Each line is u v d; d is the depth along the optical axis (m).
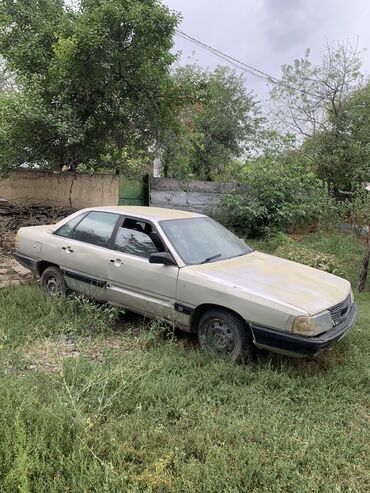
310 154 13.25
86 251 5.42
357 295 7.46
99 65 9.55
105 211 5.57
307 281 4.65
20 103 9.14
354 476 2.81
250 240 10.84
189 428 3.16
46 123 9.37
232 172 14.88
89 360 4.16
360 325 5.62
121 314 5.54
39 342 4.57
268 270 4.83
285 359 4.43
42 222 11.01
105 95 10.45
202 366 4.23
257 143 14.82
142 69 10.21
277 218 10.91
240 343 4.22
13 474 2.39
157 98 10.75
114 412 3.26
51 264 5.96
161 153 11.77
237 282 4.31
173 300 4.60
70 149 10.94
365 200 9.88
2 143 9.58
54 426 2.88
